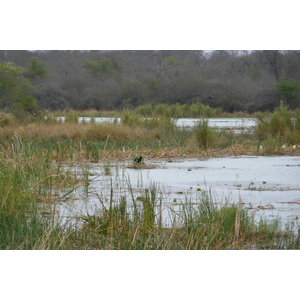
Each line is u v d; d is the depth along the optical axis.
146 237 22.72
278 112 73.25
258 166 48.22
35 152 43.81
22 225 22.81
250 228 23.88
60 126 74.44
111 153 54.00
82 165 42.91
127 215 25.30
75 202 30.75
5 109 88.75
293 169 46.12
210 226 23.16
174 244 21.86
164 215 27.42
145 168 46.47
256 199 32.28
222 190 35.53
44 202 29.56
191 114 163.38
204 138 62.69
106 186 36.34
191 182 38.97
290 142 65.69
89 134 67.25
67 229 23.84
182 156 55.44
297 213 28.14
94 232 23.70
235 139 70.94
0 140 61.50
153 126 80.38
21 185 29.42
